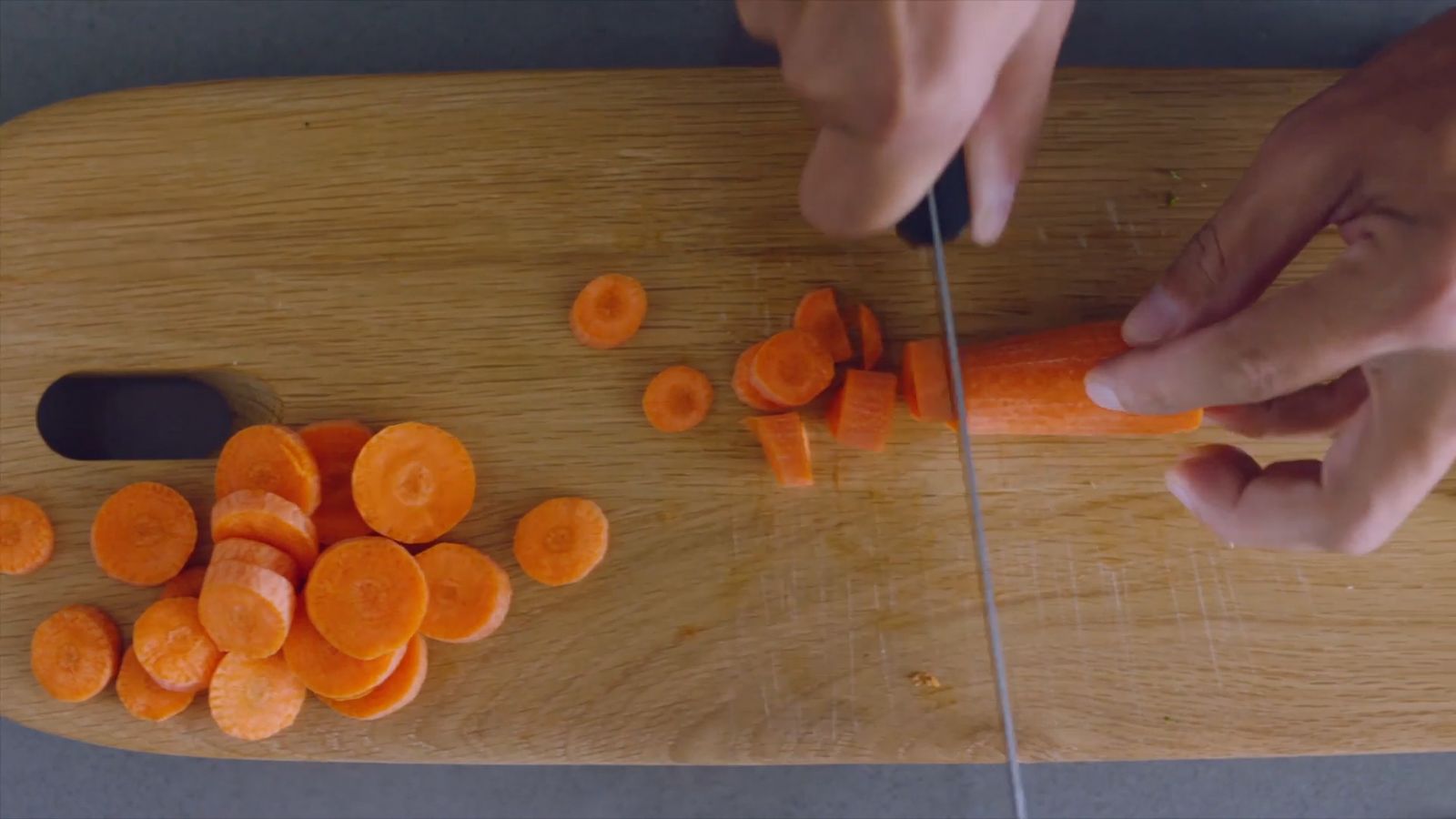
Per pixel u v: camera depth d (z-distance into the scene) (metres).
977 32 0.78
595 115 1.53
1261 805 1.59
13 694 1.45
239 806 1.61
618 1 1.70
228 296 1.51
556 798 1.62
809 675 1.42
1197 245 1.30
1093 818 1.60
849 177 0.91
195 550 1.47
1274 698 1.42
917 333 1.49
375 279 1.51
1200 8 1.69
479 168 1.52
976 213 1.30
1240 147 1.52
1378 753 1.50
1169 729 1.41
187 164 1.53
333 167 1.53
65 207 1.53
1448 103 1.11
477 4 1.71
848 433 1.43
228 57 1.70
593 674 1.42
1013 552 1.44
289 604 1.36
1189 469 1.39
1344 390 1.37
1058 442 1.46
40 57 1.70
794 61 0.82
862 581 1.43
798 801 1.62
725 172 1.52
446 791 1.61
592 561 1.42
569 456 1.47
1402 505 1.13
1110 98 1.53
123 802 1.61
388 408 1.49
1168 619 1.43
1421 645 1.42
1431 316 0.97
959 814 1.61
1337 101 1.22
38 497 1.48
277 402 1.50
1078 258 1.50
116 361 1.51
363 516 1.40
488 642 1.43
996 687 1.41
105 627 1.43
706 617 1.43
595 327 1.47
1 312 1.52
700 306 1.50
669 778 1.62
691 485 1.46
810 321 1.47
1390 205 1.07
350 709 1.39
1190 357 1.12
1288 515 1.24
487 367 1.50
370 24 1.70
